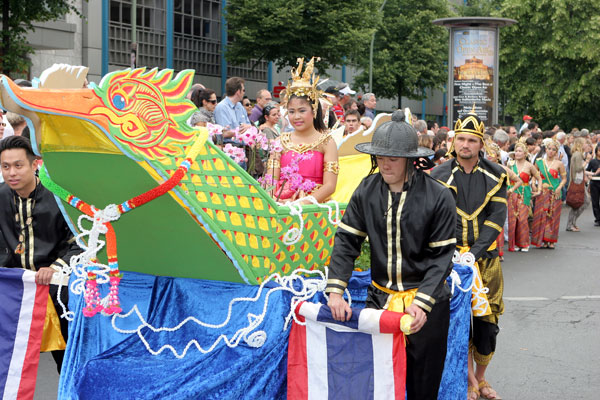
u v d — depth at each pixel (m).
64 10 18.03
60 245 4.29
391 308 3.52
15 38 17.73
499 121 37.81
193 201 3.25
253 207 3.52
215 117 8.56
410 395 3.59
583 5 31.72
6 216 4.23
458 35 19.95
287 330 3.55
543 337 6.70
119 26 26.59
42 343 4.24
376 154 3.32
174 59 29.02
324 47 26.20
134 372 3.46
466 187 4.82
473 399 4.98
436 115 50.31
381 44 37.59
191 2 29.56
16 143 4.11
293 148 4.57
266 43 25.95
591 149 19.95
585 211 20.20
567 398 5.09
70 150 3.13
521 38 33.53
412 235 3.45
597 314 7.67
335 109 10.01
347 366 3.46
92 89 2.92
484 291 4.71
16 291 4.15
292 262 3.77
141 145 3.08
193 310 3.77
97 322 3.98
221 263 3.54
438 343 3.54
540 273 10.27
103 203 3.41
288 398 3.53
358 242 3.61
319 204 3.95
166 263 3.73
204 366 3.41
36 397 4.94
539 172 12.73
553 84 33.50
